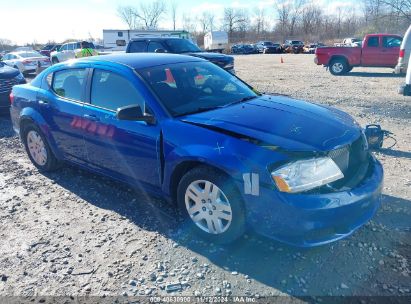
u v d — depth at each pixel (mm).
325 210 2922
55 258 3420
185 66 4465
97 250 3516
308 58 32875
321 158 3051
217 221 3395
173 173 3604
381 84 13352
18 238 3760
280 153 3037
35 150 5414
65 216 4160
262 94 4594
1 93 8789
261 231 3186
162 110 3723
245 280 3055
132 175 4090
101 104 4273
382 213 3973
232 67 12688
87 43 27344
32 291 3021
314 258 3279
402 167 5160
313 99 10273
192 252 3426
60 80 4844
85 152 4562
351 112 8523
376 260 3232
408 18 36312
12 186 4988
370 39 16703
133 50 13523
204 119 3547
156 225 3887
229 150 3178
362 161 3529
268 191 3014
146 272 3191
